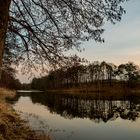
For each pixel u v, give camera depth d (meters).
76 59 7.64
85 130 23.73
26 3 7.45
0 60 6.45
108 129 24.92
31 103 56.44
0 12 6.34
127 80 128.75
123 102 64.25
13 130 13.06
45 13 7.43
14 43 7.87
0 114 14.58
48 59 7.66
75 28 7.49
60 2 7.19
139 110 44.72
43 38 7.54
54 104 56.66
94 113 39.91
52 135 19.44
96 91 122.12
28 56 7.82
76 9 7.23
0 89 47.09
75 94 113.31
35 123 23.89
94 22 7.31
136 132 23.53
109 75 127.38
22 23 7.46
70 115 36.06
